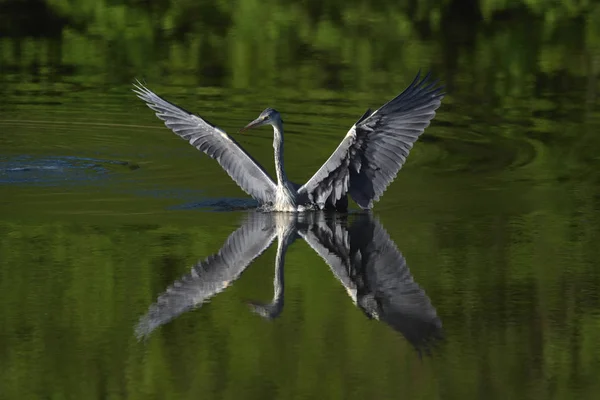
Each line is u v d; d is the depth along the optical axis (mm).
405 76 23266
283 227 13250
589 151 17469
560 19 29047
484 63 24750
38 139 18203
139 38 26969
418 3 29906
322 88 22188
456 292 11016
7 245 12281
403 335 10008
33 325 10109
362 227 13250
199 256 12000
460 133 18828
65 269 11508
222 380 9094
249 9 29469
